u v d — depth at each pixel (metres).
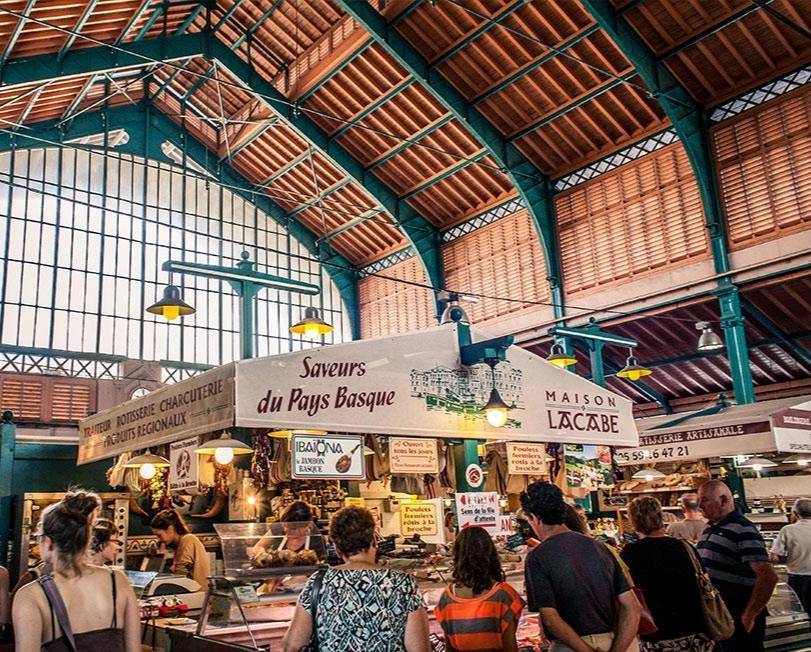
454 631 3.63
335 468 5.25
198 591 5.89
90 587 2.92
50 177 17.17
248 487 8.47
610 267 15.44
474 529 3.80
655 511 4.27
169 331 18.22
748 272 13.35
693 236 14.20
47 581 2.84
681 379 17.81
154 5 14.92
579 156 16.12
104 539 4.43
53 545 2.91
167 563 7.12
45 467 10.77
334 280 21.67
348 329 21.48
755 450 7.16
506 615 3.61
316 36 16.28
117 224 18.02
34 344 16.20
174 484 6.42
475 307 18.05
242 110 19.00
